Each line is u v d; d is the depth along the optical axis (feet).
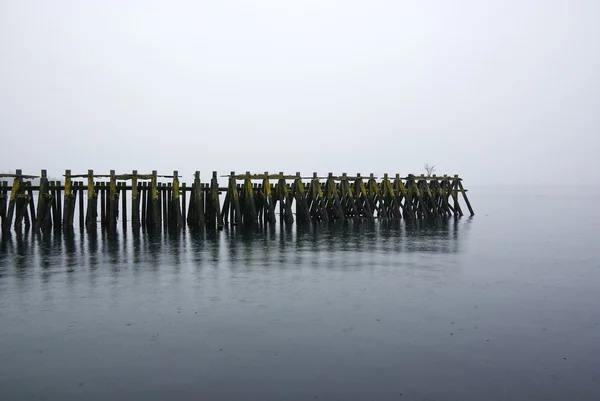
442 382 31.12
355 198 128.67
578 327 40.98
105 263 67.56
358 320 42.70
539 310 45.80
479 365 33.50
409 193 136.05
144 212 107.34
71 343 37.50
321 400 29.01
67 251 76.59
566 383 30.99
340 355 35.12
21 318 43.52
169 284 55.77
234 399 29.12
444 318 43.24
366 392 29.89
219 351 35.86
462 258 73.00
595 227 123.13
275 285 55.31
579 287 54.75
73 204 98.84
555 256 75.51
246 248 80.38
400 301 48.67
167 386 30.66
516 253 78.18
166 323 42.04
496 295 51.13
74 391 30.14
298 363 33.78
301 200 116.47
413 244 86.53
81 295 51.03
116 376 32.01
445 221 133.59
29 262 68.13
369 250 79.46
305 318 43.29
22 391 30.19
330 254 75.46
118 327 41.09
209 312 45.09
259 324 41.73
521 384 30.86
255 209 114.83
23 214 96.07
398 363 33.78
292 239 90.99
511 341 37.73
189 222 109.50
